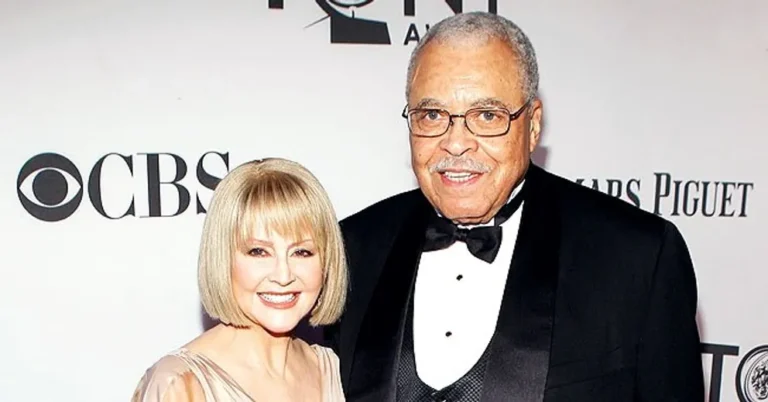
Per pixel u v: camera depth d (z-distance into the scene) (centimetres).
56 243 186
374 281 138
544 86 202
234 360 111
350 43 194
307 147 195
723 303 213
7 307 185
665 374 117
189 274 195
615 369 117
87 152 185
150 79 186
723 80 207
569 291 120
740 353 215
